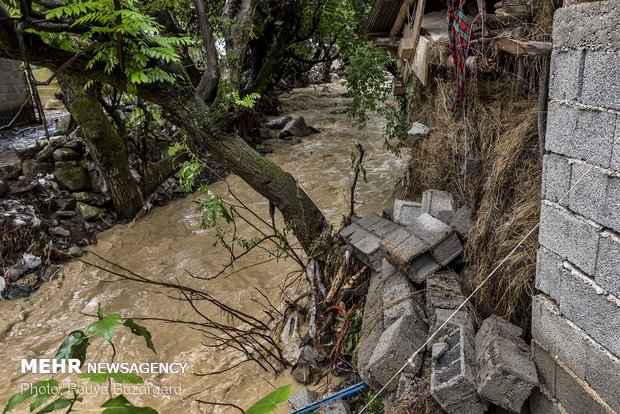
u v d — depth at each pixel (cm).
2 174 699
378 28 646
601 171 195
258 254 635
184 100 473
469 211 363
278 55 1100
